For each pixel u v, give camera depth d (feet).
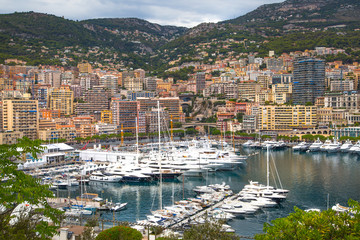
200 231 343.46
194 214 653.30
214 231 339.98
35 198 258.16
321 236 260.42
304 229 267.59
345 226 266.77
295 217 295.69
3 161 260.42
